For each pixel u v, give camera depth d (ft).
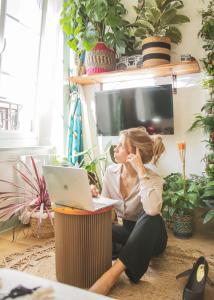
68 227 4.62
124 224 5.64
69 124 9.93
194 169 8.61
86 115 10.30
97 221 4.64
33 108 9.13
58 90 9.83
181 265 5.52
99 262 4.72
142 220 4.77
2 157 7.56
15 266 5.46
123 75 9.04
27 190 7.61
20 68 8.65
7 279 2.73
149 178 4.91
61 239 4.73
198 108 8.55
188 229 7.29
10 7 7.90
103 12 8.38
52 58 9.41
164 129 8.62
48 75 9.33
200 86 8.50
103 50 8.95
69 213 4.54
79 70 9.65
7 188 7.69
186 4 8.65
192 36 8.59
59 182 4.58
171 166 8.93
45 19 8.88
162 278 4.98
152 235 4.68
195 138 8.59
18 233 7.41
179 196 7.22
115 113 9.29
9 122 8.50
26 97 9.00
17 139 8.51
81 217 4.56
